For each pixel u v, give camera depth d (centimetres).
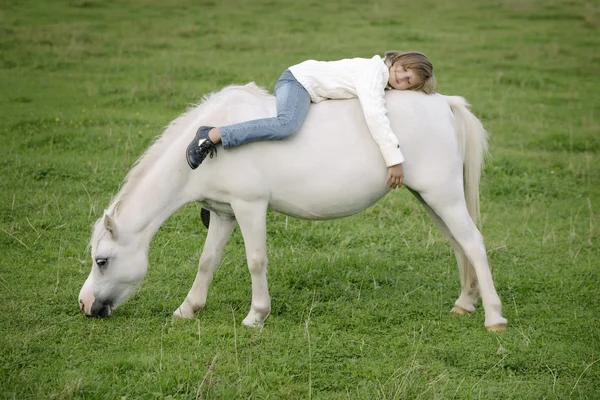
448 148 466
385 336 471
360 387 412
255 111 464
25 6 1673
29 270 554
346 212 477
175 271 566
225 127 440
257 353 438
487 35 1557
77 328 465
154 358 424
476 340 464
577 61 1377
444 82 1196
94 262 457
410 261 602
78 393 391
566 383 420
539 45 1466
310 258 590
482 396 404
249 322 476
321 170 457
